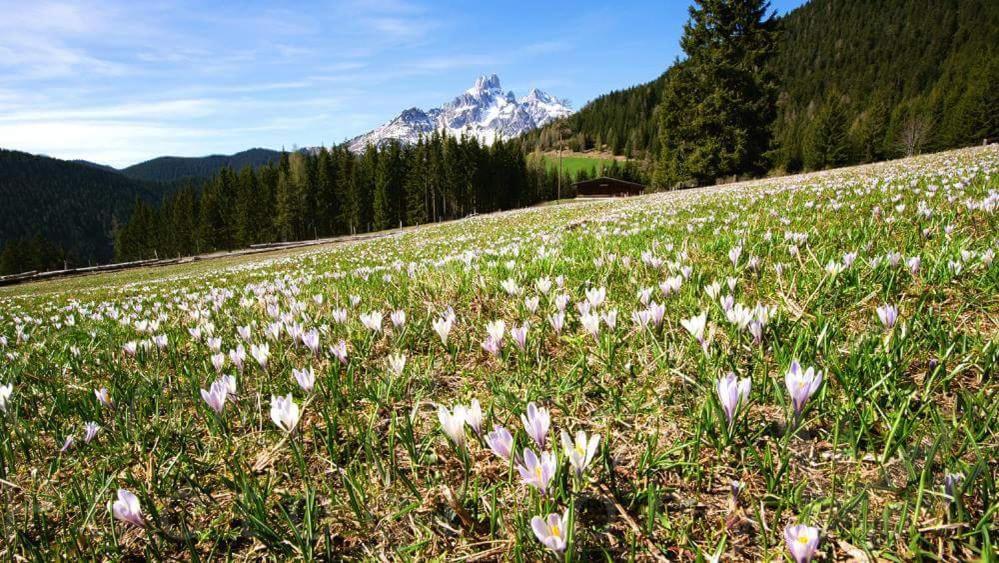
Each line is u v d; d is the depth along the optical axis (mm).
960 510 1329
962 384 2092
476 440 2078
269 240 119312
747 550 1451
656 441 1850
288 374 3045
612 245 6574
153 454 2303
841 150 95688
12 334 7203
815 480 1684
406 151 121000
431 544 1623
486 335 3369
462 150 117875
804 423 1835
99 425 2590
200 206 127375
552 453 1488
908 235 4539
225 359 3477
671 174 54031
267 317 5117
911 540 1326
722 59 47562
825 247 4438
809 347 2314
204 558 1674
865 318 2859
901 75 173125
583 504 1694
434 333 3541
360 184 116375
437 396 2621
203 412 2656
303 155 126375
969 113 92438
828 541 1430
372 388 2592
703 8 48250
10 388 2596
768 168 49406
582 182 125312
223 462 2195
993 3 186875
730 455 1832
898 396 1935
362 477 1960
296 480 2029
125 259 139375
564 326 3275
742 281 3766
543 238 10703
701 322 2314
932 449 1430
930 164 17000
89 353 4277
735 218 8297
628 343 2848
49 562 1649
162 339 3812
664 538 1536
